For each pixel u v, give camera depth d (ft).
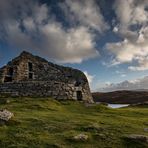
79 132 68.18
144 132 73.56
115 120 92.32
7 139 59.77
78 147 58.34
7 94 145.07
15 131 65.77
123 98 379.35
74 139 61.93
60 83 150.82
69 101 142.31
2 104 116.98
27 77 165.78
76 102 141.08
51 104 124.77
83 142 61.52
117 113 113.91
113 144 61.93
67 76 164.04
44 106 115.44
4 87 148.97
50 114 95.61
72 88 154.20
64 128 71.67
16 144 57.16
